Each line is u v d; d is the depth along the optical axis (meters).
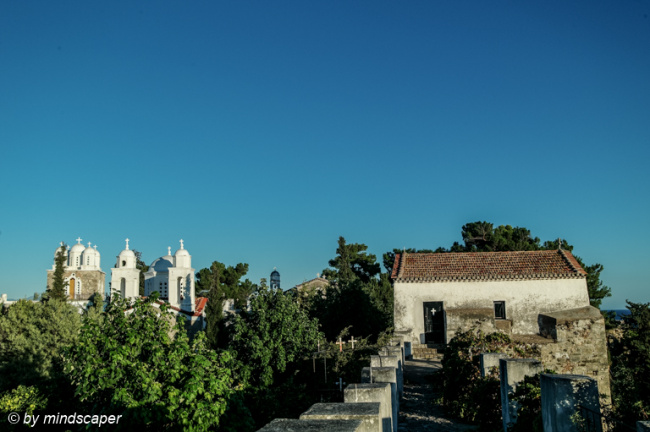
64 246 47.59
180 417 10.61
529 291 32.28
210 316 39.03
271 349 22.28
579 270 32.31
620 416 10.00
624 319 32.22
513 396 11.02
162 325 12.39
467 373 16.16
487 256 35.66
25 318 39.28
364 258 67.38
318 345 21.84
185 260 51.12
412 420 14.85
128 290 52.12
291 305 23.78
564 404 8.34
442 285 32.78
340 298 34.12
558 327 24.92
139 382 11.05
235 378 20.50
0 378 34.97
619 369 22.75
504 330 27.31
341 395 17.30
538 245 53.59
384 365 14.67
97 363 11.37
